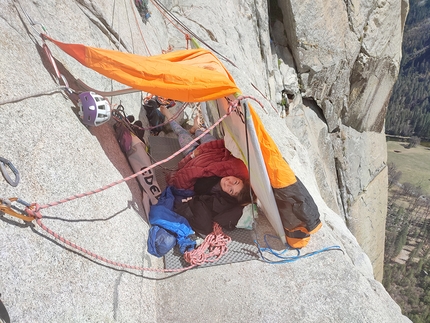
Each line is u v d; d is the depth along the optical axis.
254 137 3.53
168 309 3.52
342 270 4.00
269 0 14.79
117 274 3.13
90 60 3.50
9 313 1.99
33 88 3.01
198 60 4.47
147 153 4.82
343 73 17.06
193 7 10.80
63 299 2.42
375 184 22.44
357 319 3.53
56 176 2.84
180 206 4.37
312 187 6.81
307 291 3.74
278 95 14.81
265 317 3.47
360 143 20.75
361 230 21.70
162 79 3.50
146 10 7.79
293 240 4.11
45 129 2.94
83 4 5.39
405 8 17.75
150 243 3.88
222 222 4.25
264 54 14.16
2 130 2.51
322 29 14.92
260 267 3.96
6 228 2.22
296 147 7.93
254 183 4.09
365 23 16.50
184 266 3.90
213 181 4.53
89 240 2.94
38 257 2.36
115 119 4.55
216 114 5.37
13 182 2.37
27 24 3.54
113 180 3.73
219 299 3.61
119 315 2.91
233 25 11.98
